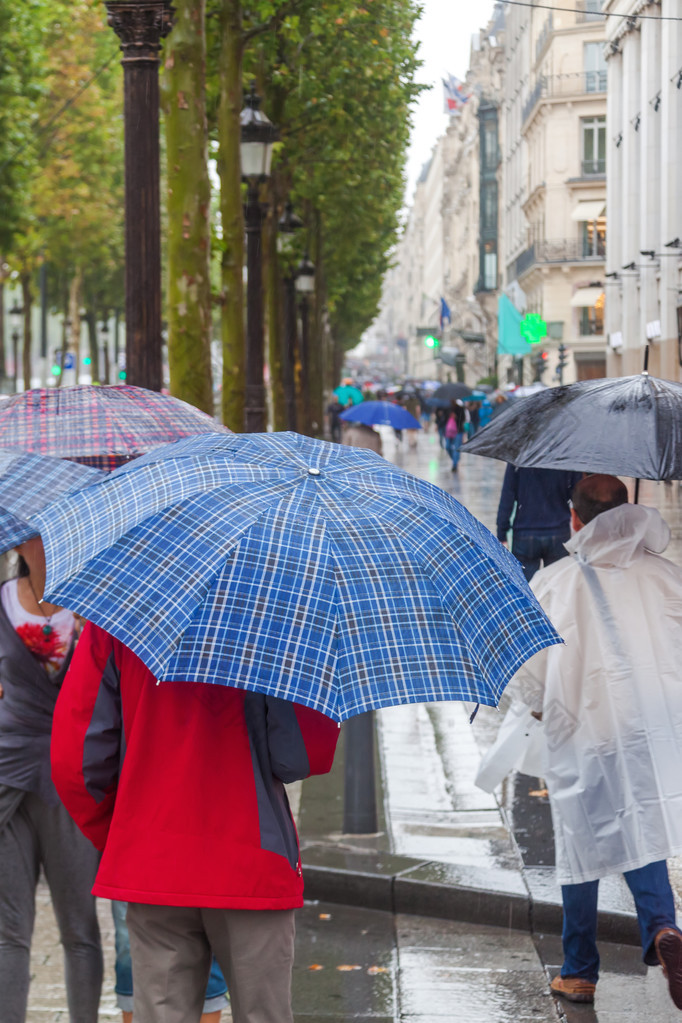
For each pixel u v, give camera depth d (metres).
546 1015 4.90
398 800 7.46
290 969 3.29
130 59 7.69
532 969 5.35
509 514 9.53
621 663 4.62
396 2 25.86
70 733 3.31
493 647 2.95
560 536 9.45
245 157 16.66
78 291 70.38
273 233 30.27
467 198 113.38
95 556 2.94
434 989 5.14
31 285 78.81
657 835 4.50
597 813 4.58
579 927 4.96
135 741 3.22
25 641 4.07
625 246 47.47
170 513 3.01
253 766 3.20
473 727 9.45
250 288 17.78
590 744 4.61
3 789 4.10
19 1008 4.14
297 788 7.72
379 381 147.12
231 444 3.34
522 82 77.94
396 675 2.81
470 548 3.07
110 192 63.03
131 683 3.27
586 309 67.12
